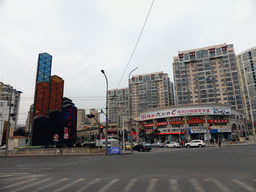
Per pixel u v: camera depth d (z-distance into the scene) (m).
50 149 30.02
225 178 6.93
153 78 118.88
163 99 114.69
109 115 135.00
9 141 35.50
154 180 6.95
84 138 113.00
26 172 9.73
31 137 39.12
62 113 44.81
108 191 5.61
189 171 8.68
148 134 67.44
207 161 12.34
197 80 90.94
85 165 12.39
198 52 93.31
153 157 17.19
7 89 86.06
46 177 8.13
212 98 86.94
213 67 90.31
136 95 122.50
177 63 95.81
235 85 84.94
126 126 66.56
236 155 15.83
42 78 43.22
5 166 12.74
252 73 111.81
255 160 12.05
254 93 108.81
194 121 59.16
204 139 58.06
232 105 83.56
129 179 7.27
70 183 6.82
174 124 60.84
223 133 59.88
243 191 5.25
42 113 41.31
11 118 59.62
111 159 16.61
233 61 87.88
